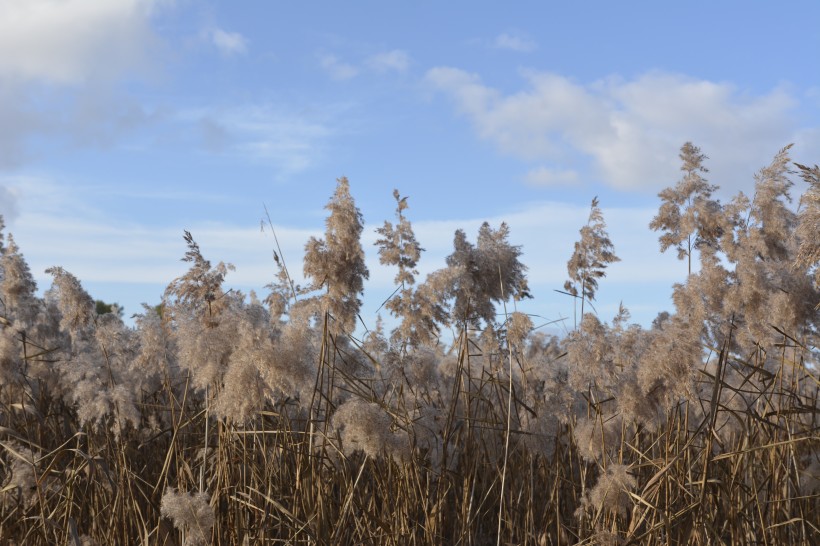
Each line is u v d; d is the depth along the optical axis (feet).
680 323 17.98
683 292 18.22
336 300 16.85
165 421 23.43
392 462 17.85
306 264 16.79
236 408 14.97
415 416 18.21
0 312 25.77
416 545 17.40
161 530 16.47
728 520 16.97
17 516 19.12
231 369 14.94
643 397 16.46
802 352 17.76
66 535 17.83
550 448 18.99
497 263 19.67
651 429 16.96
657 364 16.01
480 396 19.44
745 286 17.40
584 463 19.81
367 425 14.80
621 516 17.48
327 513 16.67
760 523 16.63
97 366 22.06
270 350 14.94
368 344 21.49
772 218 20.22
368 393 18.75
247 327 15.81
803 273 17.74
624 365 17.47
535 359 23.39
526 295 20.22
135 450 21.38
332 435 16.74
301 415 20.43
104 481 18.98
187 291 17.81
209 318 17.66
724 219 20.89
